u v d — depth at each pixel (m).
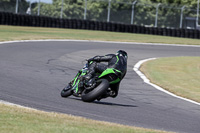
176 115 26.97
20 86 32.50
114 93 27.56
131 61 62.47
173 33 124.94
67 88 28.59
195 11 150.00
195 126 23.59
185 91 38.91
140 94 35.78
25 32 94.19
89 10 139.50
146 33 125.38
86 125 17.73
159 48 88.75
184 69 56.34
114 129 17.39
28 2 132.12
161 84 42.78
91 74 26.31
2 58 50.94
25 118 17.91
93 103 27.59
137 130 17.98
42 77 40.12
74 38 90.69
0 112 18.75
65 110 23.48
